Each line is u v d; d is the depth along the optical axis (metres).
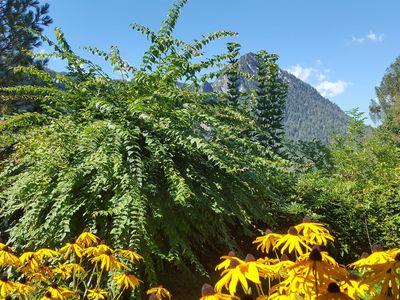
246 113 5.89
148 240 3.60
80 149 4.11
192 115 4.66
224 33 5.28
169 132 4.35
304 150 8.61
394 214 5.79
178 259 3.74
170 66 4.86
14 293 2.48
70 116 4.74
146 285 4.07
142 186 3.89
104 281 3.45
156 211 3.78
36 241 3.83
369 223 5.68
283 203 5.42
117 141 4.06
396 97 28.98
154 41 5.32
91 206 3.91
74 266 2.64
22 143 4.88
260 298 1.56
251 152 5.48
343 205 5.62
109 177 3.86
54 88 4.94
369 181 6.25
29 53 5.44
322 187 5.95
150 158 4.20
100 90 5.04
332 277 1.39
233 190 4.54
